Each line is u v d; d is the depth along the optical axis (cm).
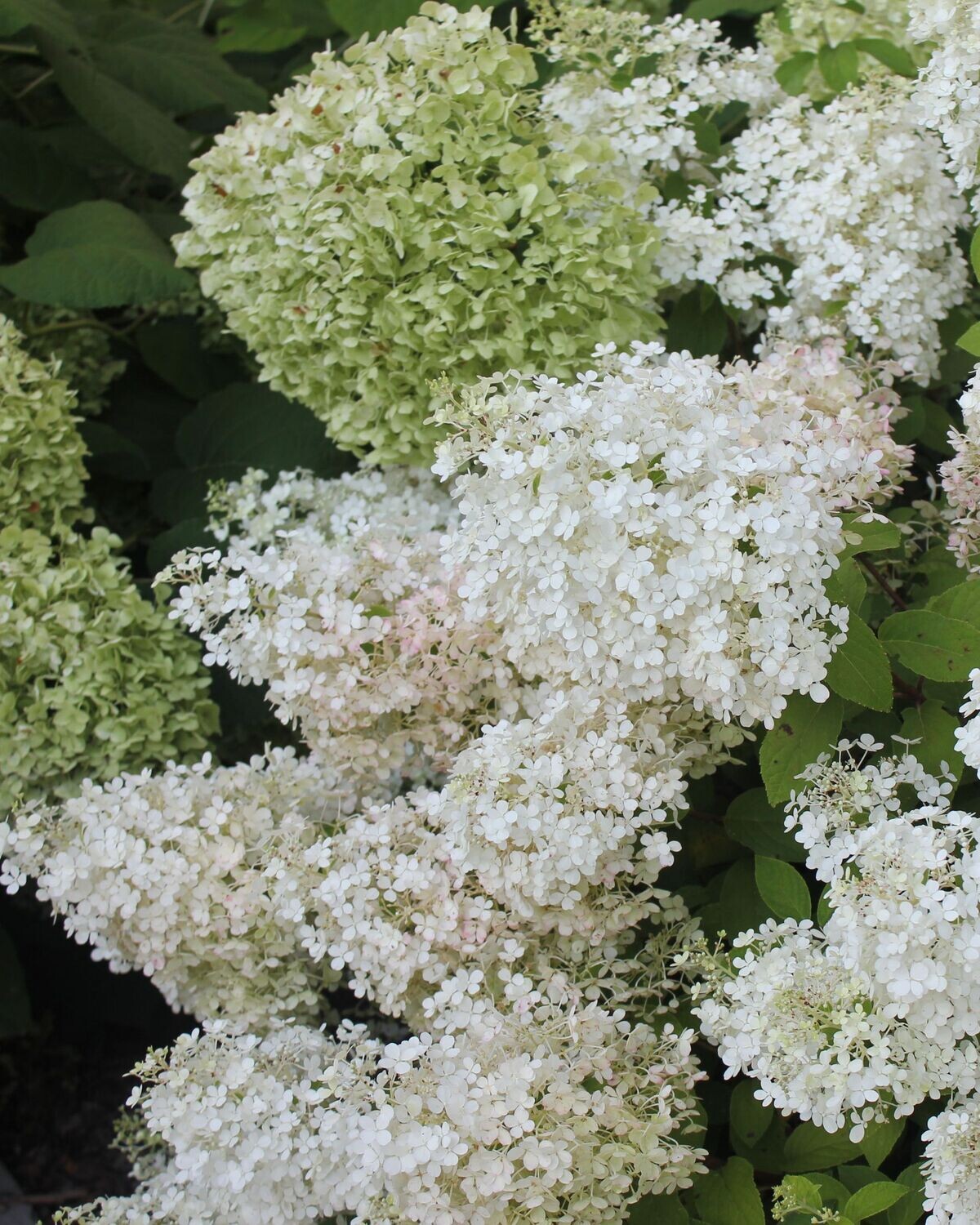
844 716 129
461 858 129
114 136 159
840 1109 123
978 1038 123
